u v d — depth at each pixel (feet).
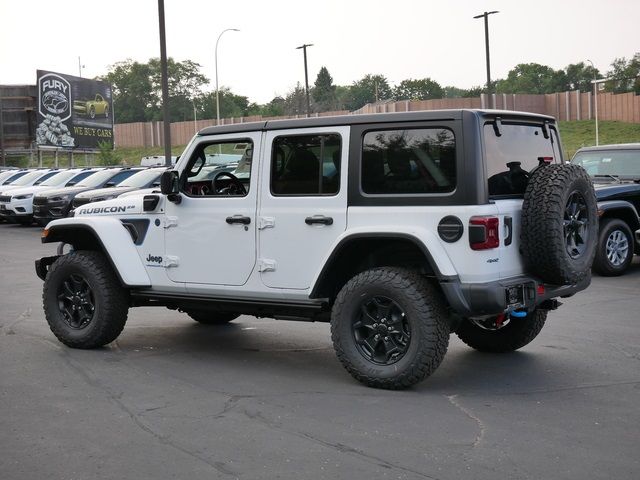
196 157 23.06
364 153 19.94
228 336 26.94
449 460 14.96
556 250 19.11
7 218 84.02
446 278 18.56
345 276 21.18
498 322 22.58
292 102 325.62
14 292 37.63
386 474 14.30
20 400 19.34
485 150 18.90
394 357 19.63
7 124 198.80
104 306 24.18
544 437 16.20
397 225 19.34
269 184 21.33
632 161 41.96
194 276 22.79
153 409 18.49
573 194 19.90
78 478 14.34
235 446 15.90
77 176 83.41
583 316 29.22
